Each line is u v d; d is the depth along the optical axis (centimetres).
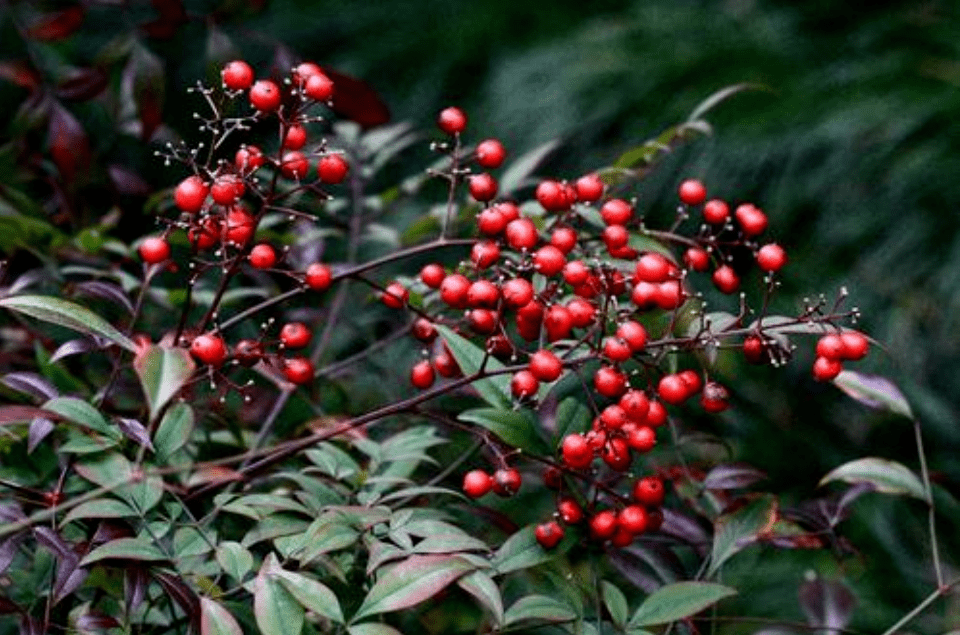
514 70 159
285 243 84
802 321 71
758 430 132
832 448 133
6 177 90
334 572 67
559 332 69
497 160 75
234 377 90
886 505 127
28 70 90
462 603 81
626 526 70
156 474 65
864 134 144
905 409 75
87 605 71
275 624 64
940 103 146
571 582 70
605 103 150
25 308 65
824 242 142
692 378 71
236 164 71
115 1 92
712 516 78
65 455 74
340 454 74
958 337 135
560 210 74
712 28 165
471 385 76
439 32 172
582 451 68
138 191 91
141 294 73
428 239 96
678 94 151
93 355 88
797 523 78
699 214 140
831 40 162
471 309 73
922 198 141
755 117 146
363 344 100
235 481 73
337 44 178
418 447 75
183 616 74
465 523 79
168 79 163
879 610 115
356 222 89
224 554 67
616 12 175
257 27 176
